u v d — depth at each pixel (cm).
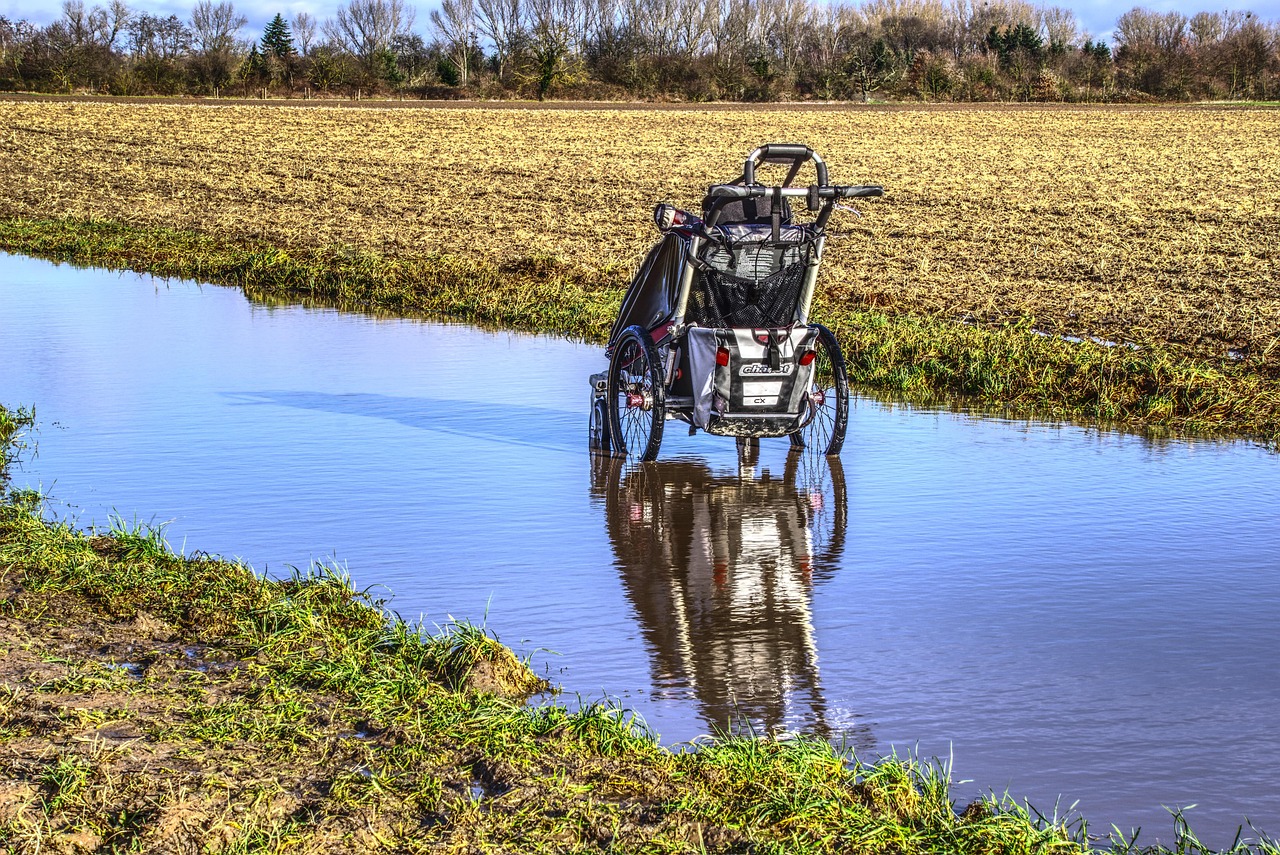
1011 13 14925
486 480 968
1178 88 10450
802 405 1036
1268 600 704
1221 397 1208
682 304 1029
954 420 1197
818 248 1040
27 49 9750
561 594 710
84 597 666
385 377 1397
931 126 6831
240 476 962
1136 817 465
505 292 1991
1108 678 594
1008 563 772
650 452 1029
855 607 694
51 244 2705
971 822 440
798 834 420
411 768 461
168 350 1547
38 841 394
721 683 587
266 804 425
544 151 5138
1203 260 2373
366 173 4209
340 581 697
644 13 13425
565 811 430
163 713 507
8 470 969
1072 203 3412
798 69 11894
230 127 6097
